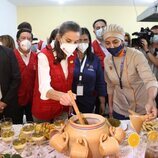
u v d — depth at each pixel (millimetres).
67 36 1351
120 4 6516
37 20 6770
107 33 1608
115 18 6773
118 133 900
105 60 1810
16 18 6664
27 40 2428
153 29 2891
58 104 1535
